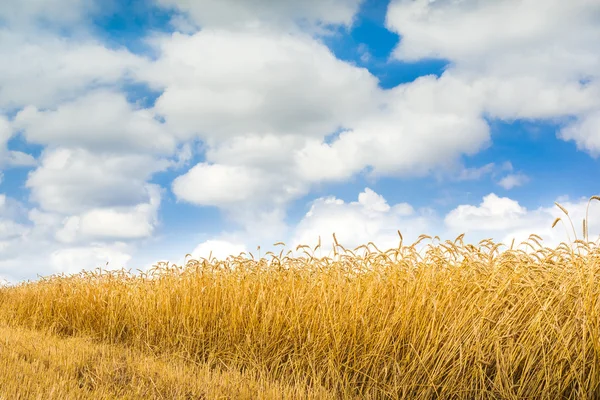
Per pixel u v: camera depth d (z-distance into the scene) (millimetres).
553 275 4828
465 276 5316
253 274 7539
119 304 8492
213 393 5047
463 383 4699
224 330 6758
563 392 4305
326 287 6297
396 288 5609
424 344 5031
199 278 7828
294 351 6008
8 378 4859
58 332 8945
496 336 4637
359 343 5562
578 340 4324
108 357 6309
